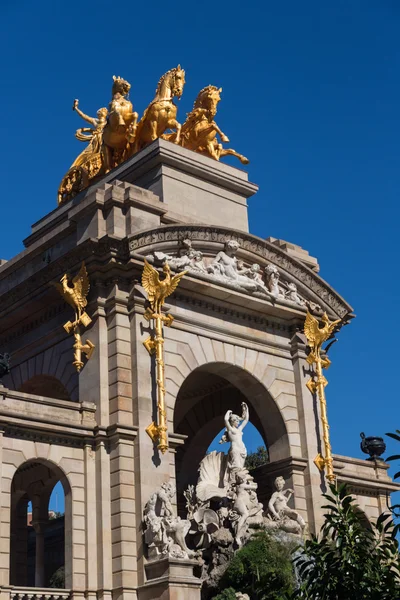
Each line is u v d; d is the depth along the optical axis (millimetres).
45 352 48375
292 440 49938
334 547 19672
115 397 43594
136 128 54500
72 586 40438
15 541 50250
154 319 45000
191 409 57281
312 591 19422
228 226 53875
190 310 47844
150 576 40906
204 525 45500
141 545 41344
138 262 45125
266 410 50594
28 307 49000
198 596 40688
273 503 47531
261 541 43656
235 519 45469
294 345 51781
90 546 41312
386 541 19438
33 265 50812
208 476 47719
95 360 44531
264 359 50469
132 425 43219
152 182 52031
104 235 45000
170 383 45562
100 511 41844
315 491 49312
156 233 45875
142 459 42688
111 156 55500
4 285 52500
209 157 54531
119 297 45094
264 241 50281
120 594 40531
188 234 47406
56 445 42094
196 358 47219
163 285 44938
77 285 45344
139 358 44375
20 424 40688
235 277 48625
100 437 42875
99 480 42312
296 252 54469
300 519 47156
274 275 50750
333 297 53406
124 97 55875
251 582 42594
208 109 55531
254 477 50562
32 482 51031
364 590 18703
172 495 42312
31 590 39125
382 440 60812
